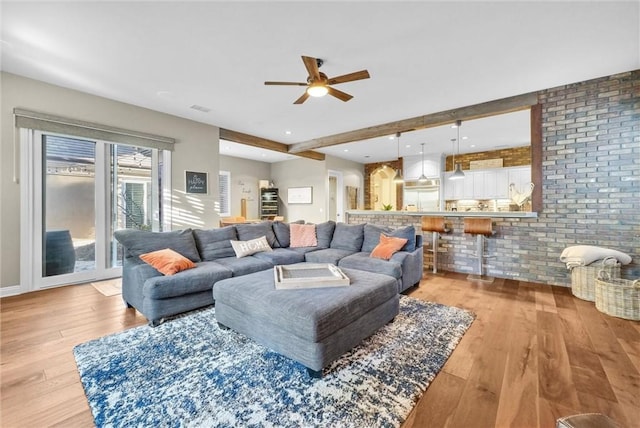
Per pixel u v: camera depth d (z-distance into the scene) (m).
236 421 1.40
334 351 1.80
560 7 2.18
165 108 4.43
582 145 3.53
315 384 1.69
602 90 3.39
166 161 4.69
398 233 3.94
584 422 0.86
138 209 4.44
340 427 1.36
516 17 2.29
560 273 3.77
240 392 1.61
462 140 6.38
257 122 5.19
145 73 3.27
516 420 1.41
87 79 3.42
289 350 1.82
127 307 2.95
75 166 3.82
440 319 2.64
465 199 7.44
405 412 1.46
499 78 3.40
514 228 4.12
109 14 2.25
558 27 2.42
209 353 2.03
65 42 2.64
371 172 9.66
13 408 1.49
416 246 3.95
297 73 3.28
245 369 1.84
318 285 2.23
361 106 4.33
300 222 5.02
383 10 2.22
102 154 4.04
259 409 1.48
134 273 2.75
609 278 2.99
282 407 1.50
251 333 2.08
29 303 3.05
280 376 1.76
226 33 2.51
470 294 3.44
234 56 2.90
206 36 2.55
